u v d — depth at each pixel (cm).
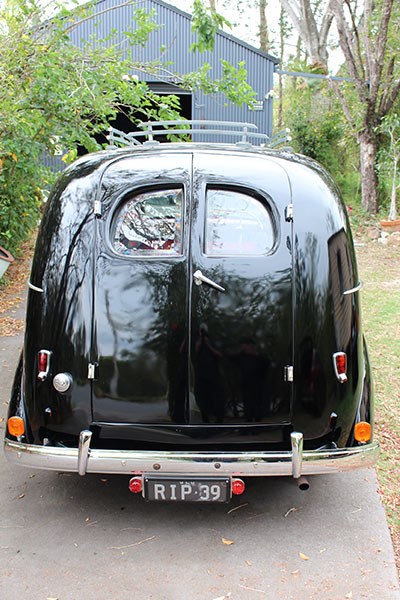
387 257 1062
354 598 250
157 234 283
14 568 269
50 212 296
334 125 1609
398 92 1296
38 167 720
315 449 278
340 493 336
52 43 646
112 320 274
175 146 334
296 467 266
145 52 1397
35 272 290
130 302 273
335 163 1627
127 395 274
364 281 889
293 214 282
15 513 314
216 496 268
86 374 274
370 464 283
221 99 1477
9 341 607
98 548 284
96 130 723
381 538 293
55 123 685
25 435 285
